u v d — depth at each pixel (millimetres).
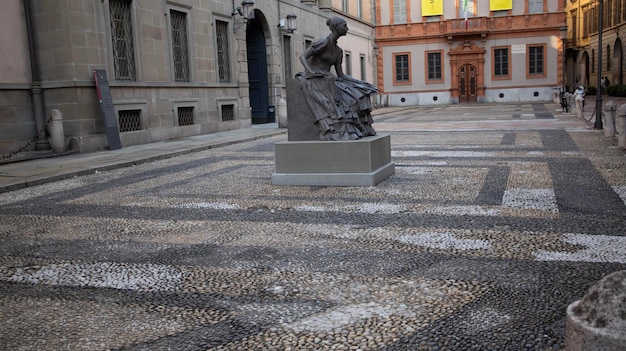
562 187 8586
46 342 3871
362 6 46062
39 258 5941
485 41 48656
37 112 16250
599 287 2574
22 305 4602
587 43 59062
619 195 7848
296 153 9820
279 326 3984
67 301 4652
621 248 5430
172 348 3707
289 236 6402
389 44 50562
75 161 14250
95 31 16812
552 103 42344
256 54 28469
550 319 3902
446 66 49781
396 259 5395
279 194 9000
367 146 9398
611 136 15539
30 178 11430
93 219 7738
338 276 4984
